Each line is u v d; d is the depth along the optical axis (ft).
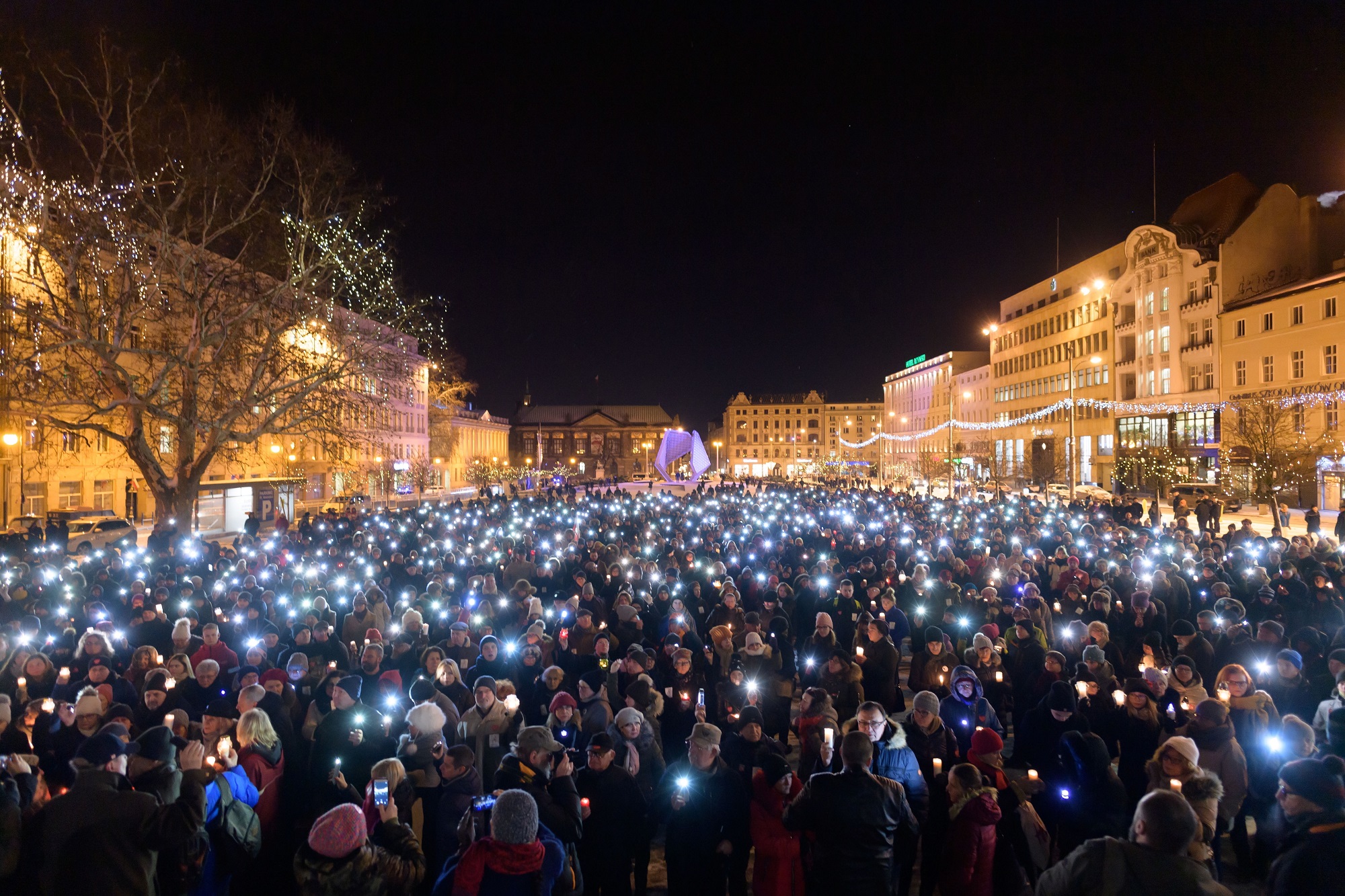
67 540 78.38
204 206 76.43
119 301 73.20
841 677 27.43
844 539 66.33
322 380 83.61
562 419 577.43
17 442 92.02
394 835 14.74
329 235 82.69
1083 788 18.57
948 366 336.90
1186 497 121.90
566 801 16.79
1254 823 24.53
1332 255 163.43
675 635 30.14
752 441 538.06
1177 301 175.22
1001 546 57.57
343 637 35.47
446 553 56.29
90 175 73.15
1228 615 31.65
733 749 20.36
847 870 15.06
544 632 32.58
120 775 14.99
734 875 18.63
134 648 32.07
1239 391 156.15
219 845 15.93
